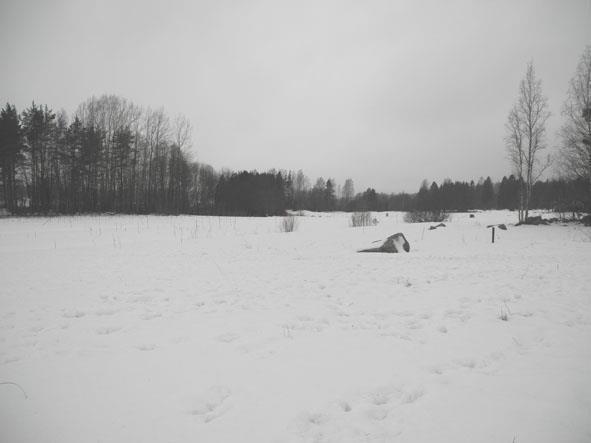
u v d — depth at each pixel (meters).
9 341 4.92
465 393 3.27
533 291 6.88
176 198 48.91
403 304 6.34
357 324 5.37
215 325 5.46
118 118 45.75
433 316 5.61
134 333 5.17
